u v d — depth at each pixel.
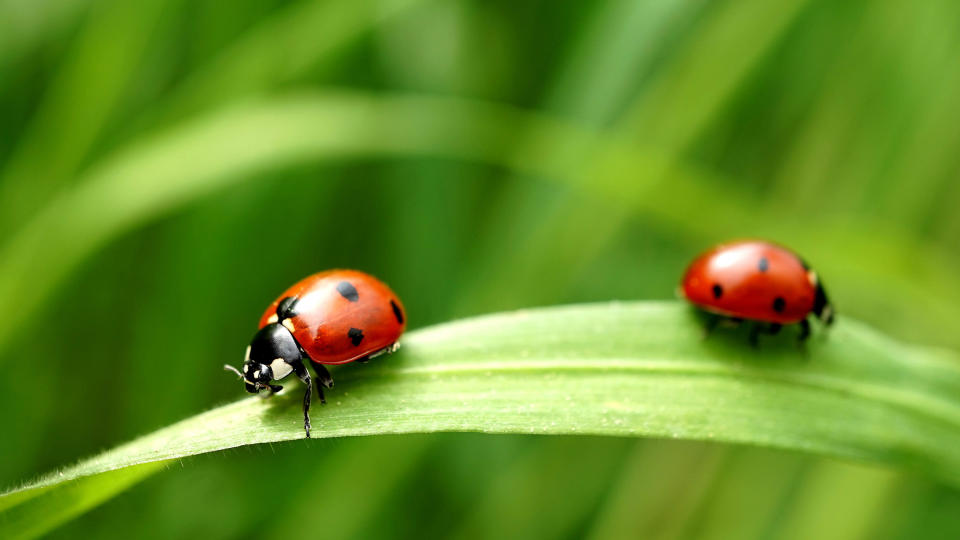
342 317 0.12
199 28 0.15
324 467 0.14
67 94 0.14
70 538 0.13
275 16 0.15
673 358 0.12
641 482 0.14
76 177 0.14
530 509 0.14
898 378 0.12
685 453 0.14
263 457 0.14
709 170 0.15
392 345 0.12
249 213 0.14
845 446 0.12
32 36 0.14
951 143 0.15
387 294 0.12
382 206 0.15
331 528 0.14
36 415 0.14
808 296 0.12
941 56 0.15
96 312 0.14
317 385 0.12
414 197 0.15
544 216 0.14
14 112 0.14
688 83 0.14
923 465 0.12
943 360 0.12
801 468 0.14
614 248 0.15
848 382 0.12
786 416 0.12
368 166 0.15
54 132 0.14
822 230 0.14
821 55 0.15
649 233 0.15
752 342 0.12
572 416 0.12
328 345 0.12
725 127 0.15
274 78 0.14
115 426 0.14
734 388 0.12
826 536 0.14
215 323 0.14
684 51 0.15
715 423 0.12
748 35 0.14
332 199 0.15
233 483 0.14
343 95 0.14
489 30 0.15
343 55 0.15
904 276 0.14
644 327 0.12
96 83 0.14
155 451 0.11
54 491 0.11
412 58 0.15
